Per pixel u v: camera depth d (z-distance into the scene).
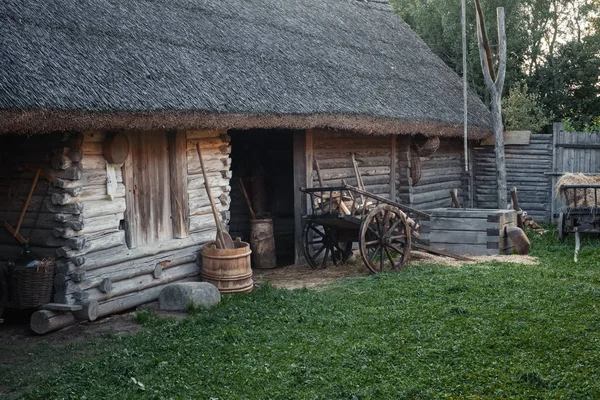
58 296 7.42
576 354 5.86
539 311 7.32
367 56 13.61
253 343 6.55
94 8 8.59
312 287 9.42
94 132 7.79
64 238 7.47
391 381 5.43
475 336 6.46
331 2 15.59
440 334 6.61
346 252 11.09
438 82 15.24
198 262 9.33
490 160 16.45
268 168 13.26
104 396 5.32
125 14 8.93
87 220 7.67
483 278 9.13
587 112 21.30
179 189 9.09
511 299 7.88
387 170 13.47
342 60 12.41
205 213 9.57
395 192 13.69
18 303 7.24
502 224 11.69
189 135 9.26
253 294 8.76
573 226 12.43
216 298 8.34
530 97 19.19
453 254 11.17
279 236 13.10
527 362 5.71
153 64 8.13
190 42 9.30
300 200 11.39
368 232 10.35
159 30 9.08
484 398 5.04
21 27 7.13
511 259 11.05
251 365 5.91
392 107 11.82
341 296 8.51
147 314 7.86
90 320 7.64
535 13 21.89
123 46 8.11
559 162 15.47
